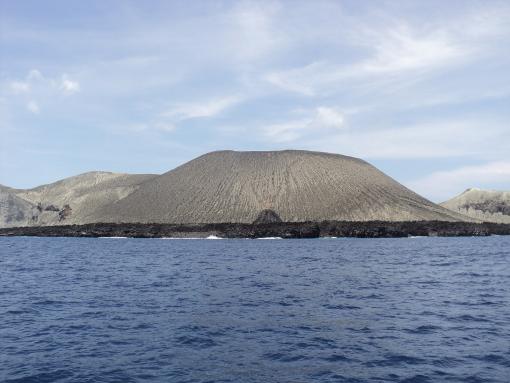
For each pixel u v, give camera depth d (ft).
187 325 73.92
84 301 98.27
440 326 73.36
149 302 96.48
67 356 57.62
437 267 179.11
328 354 58.18
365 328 72.08
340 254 260.62
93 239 533.14
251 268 176.65
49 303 96.12
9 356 57.77
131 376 50.26
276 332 69.46
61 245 389.19
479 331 69.92
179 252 286.87
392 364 54.08
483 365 53.47
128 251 299.38
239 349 60.44
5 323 76.69
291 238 531.09
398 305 92.58
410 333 68.80
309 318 79.66
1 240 506.48
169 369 52.54
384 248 323.57
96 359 56.39
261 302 95.91
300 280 136.46
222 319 78.74
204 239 528.22
